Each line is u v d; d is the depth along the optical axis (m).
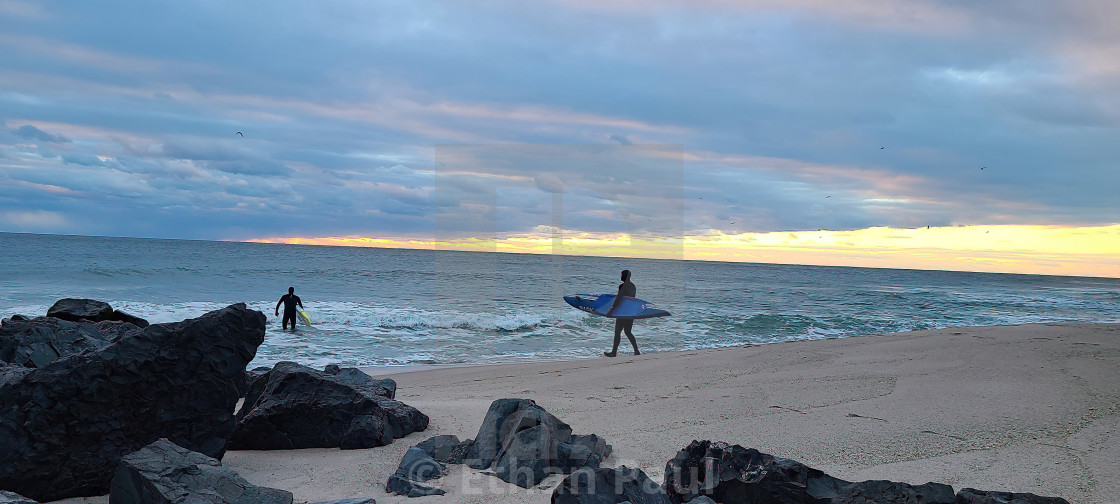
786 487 3.91
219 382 4.81
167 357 4.63
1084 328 14.43
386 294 30.70
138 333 4.61
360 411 5.70
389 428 5.69
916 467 4.75
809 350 11.44
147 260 52.75
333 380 5.85
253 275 40.28
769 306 28.22
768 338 17.77
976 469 4.68
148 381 4.57
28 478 4.19
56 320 7.06
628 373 8.90
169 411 4.64
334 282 37.50
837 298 33.94
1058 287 58.34
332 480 4.52
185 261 53.47
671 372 9.05
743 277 61.47
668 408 6.90
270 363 13.07
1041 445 5.28
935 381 8.05
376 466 4.87
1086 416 6.21
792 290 40.78
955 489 4.25
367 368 12.41
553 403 7.24
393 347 15.28
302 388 5.76
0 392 4.27
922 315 24.94
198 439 4.72
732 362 10.18
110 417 4.45
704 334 18.34
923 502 3.55
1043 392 7.29
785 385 8.14
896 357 10.23
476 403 7.45
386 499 4.01
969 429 5.80
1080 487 4.27
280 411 5.56
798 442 5.46
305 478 4.59
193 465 3.85
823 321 21.91
